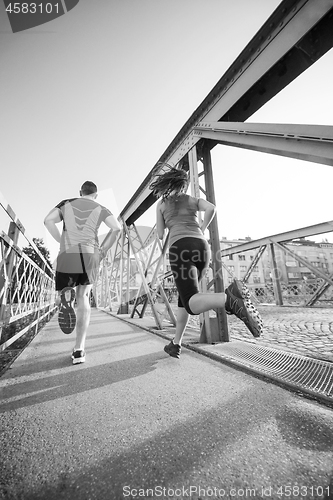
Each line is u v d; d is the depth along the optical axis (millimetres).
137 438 917
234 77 2473
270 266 8523
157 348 2355
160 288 3738
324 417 1035
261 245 8648
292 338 2809
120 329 3564
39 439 921
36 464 781
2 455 828
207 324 2508
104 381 1512
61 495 655
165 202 1872
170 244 1693
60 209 2104
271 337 2898
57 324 4227
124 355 2107
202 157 3074
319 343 2512
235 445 857
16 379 1566
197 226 1748
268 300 9312
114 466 767
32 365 1865
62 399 1270
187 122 3197
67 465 775
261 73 2150
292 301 8227
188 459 792
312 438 889
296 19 1852
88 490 673
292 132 1668
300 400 1206
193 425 1000
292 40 1874
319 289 7254
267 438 895
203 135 2873
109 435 940
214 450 833
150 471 740
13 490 672
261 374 1540
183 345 2451
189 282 1504
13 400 1267
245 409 1123
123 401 1234
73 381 1521
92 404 1208
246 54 2312
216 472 730
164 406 1172
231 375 1585
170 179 1831
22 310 2791
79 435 944
